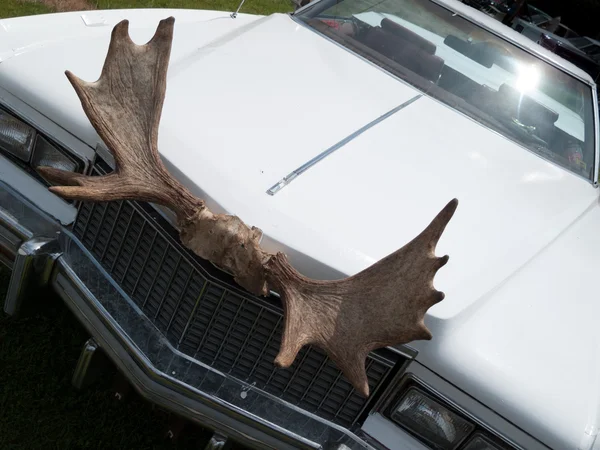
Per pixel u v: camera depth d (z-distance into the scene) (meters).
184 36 3.06
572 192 3.11
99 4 6.01
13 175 2.57
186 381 2.18
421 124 2.93
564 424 2.05
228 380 2.24
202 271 2.09
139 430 2.65
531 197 2.87
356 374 1.96
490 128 3.25
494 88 3.43
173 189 2.08
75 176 2.07
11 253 2.47
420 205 2.43
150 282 2.29
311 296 2.00
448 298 2.16
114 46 2.11
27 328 2.83
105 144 2.13
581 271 2.66
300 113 2.62
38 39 2.75
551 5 16.31
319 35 3.36
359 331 1.97
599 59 12.98
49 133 2.42
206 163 2.20
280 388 2.27
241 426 2.20
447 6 3.73
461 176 2.71
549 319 2.33
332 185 2.32
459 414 2.14
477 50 3.57
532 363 2.16
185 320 2.21
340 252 2.11
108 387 2.75
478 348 2.13
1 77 2.50
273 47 3.07
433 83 3.34
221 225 2.01
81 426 2.57
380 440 2.26
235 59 2.84
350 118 2.72
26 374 2.66
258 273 2.01
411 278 1.96
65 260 2.39
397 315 1.95
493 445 2.13
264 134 2.42
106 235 2.38
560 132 3.46
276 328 2.15
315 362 2.19
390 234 2.24
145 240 2.26
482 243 2.44
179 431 2.47
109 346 2.27
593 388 2.18
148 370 2.18
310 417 2.26
